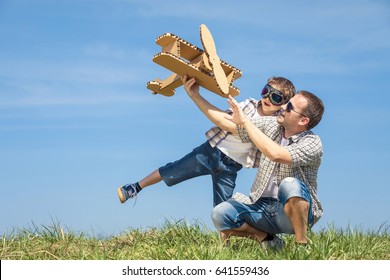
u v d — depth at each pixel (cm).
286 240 643
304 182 551
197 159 686
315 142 538
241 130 588
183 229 683
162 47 598
